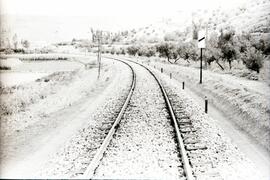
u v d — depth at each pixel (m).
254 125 13.16
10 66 65.62
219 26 86.88
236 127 13.88
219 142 11.33
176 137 11.64
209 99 20.73
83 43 137.50
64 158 9.93
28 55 93.19
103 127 13.10
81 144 11.15
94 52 104.94
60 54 97.25
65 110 18.00
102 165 9.10
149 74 36.03
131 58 74.25
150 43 108.88
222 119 15.21
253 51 31.41
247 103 16.20
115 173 8.58
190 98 20.66
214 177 8.34
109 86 27.33
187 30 104.62
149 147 10.59
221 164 9.37
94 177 8.35
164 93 21.16
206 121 14.41
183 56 53.62
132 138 11.60
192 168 8.85
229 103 17.67
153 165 9.07
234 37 41.44
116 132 12.41
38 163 9.75
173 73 37.47
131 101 19.28
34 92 25.95
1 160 10.09
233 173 8.80
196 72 35.44
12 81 40.00
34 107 19.44
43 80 37.44
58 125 14.43
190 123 13.80
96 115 15.82
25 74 50.75
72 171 8.83
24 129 13.91
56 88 28.69
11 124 14.79
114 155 9.88
